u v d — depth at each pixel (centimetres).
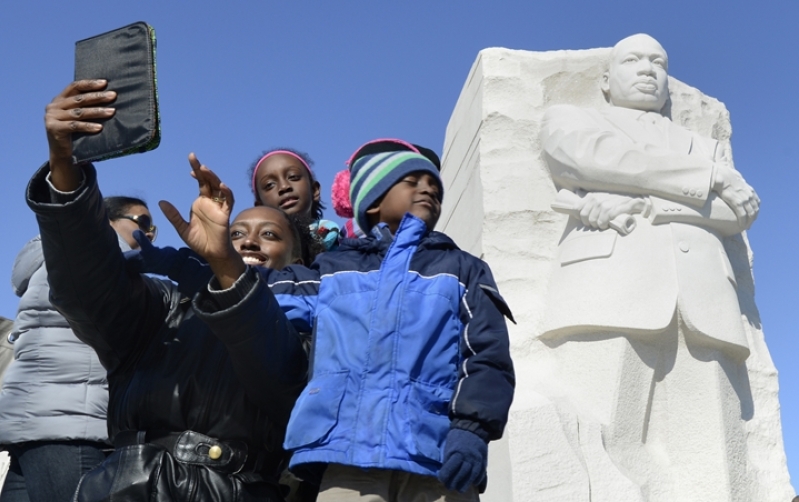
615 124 621
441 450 249
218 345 282
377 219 304
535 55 659
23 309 364
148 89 254
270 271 292
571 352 569
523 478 518
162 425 276
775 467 586
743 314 630
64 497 344
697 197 584
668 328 566
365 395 253
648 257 572
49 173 263
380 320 261
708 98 693
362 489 250
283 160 447
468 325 265
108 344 288
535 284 604
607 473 528
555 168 611
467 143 687
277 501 280
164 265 279
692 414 563
